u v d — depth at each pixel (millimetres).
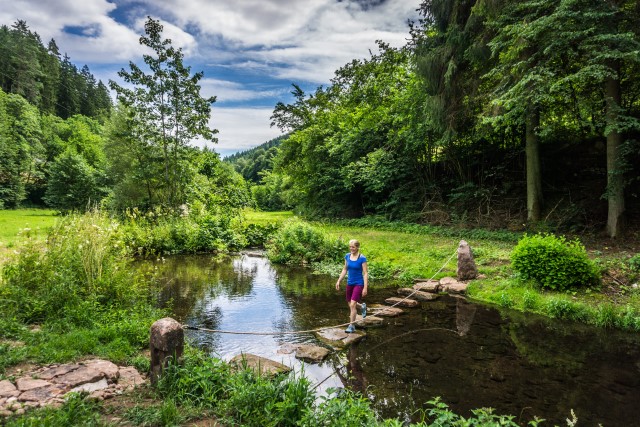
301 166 27641
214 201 23516
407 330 6520
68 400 3107
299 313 7629
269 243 16953
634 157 14070
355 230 18797
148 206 24203
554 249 7996
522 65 10797
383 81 21406
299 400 3242
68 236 6918
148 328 5457
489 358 5285
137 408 3164
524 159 17594
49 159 53938
